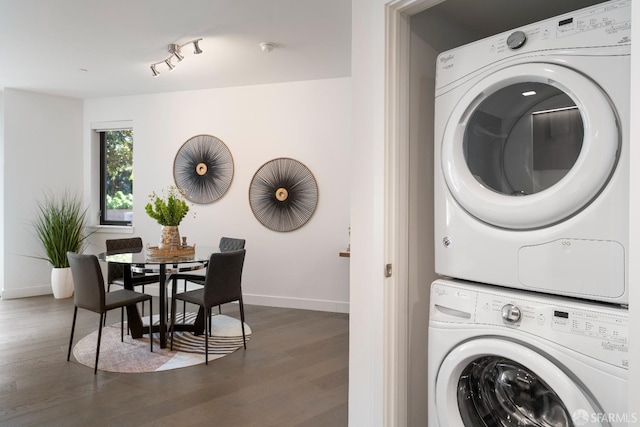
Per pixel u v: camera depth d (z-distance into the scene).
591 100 1.14
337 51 3.71
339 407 2.38
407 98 1.74
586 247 1.16
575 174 1.16
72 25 3.16
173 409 2.34
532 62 1.29
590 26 1.16
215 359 3.10
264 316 4.33
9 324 3.99
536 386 1.32
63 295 5.07
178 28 3.21
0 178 5.07
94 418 2.23
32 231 5.21
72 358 3.09
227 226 4.96
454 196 1.49
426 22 1.89
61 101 5.41
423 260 1.86
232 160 4.91
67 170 5.48
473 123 1.50
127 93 5.23
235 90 4.91
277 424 2.19
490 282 1.39
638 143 0.94
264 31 3.27
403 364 1.73
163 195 5.21
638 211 0.94
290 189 4.70
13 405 2.37
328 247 4.59
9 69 4.24
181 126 5.13
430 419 1.53
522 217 1.28
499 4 1.91
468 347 1.36
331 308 4.57
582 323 1.14
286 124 4.72
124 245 4.31
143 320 4.07
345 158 4.52
